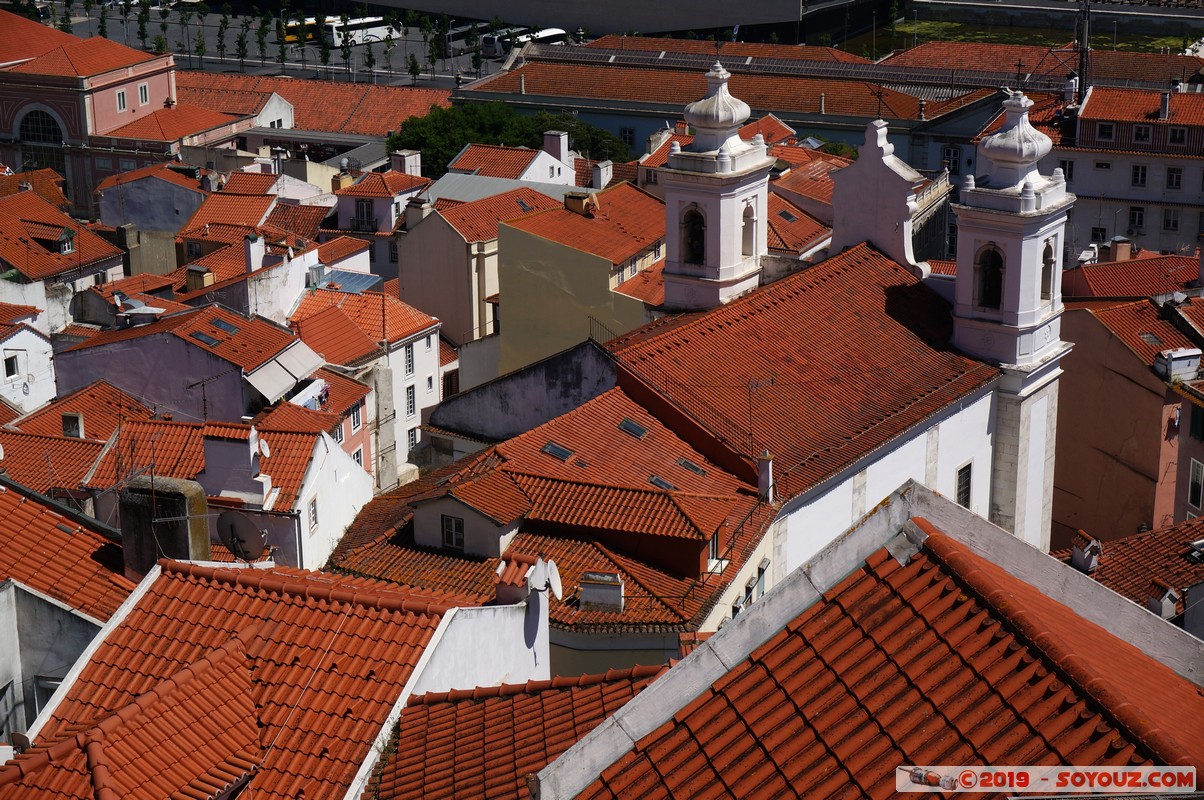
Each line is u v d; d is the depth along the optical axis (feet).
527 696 121.19
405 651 126.31
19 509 146.00
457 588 209.67
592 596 204.85
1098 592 98.99
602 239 362.33
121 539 146.92
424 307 465.88
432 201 509.76
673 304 288.10
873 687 89.15
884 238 284.20
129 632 128.47
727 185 277.03
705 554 211.00
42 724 122.93
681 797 89.25
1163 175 549.54
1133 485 300.81
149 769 113.09
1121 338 298.35
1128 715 82.33
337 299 415.64
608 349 247.09
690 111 280.72
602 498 218.18
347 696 123.44
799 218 365.20
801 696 90.53
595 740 92.53
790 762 88.02
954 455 264.11
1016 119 265.34
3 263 492.95
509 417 261.85
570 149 630.74
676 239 284.20
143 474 196.44
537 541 215.92
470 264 453.17
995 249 266.16
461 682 131.44
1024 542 98.32
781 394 246.27
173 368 314.14
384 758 119.34
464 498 214.69
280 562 225.35
